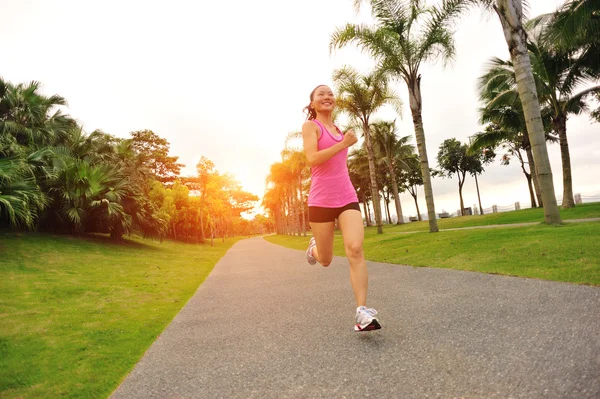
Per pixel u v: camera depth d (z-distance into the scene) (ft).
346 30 45.73
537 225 28.60
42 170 52.70
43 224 57.06
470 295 11.72
